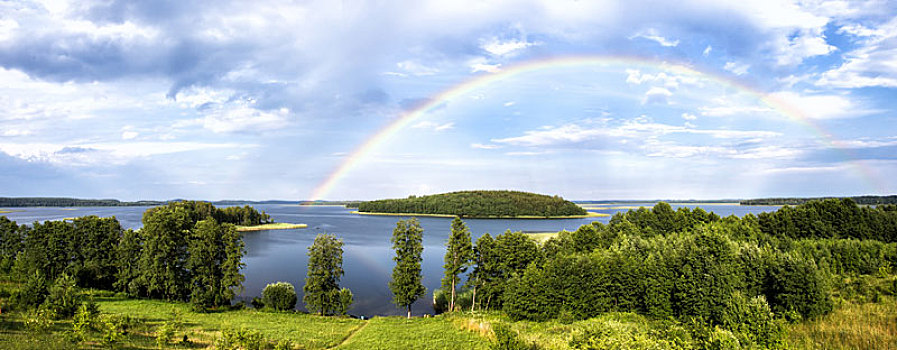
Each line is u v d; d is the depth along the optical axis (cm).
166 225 6044
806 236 8438
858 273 5988
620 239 7131
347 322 5194
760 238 7319
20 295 4388
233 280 5922
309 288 5700
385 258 11412
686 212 9412
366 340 4131
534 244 6141
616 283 4909
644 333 3034
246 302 6881
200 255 6041
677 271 4662
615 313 4688
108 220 7006
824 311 4125
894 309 4109
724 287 4278
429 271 9481
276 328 4647
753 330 3164
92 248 6738
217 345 3259
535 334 3984
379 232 19750
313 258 5775
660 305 4606
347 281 8494
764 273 4597
